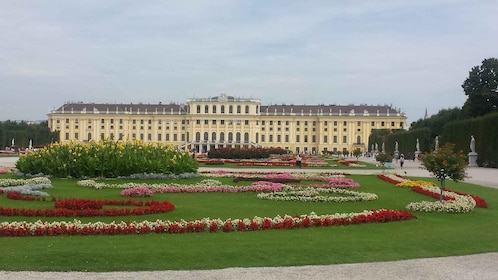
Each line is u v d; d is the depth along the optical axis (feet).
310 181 129.39
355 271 40.14
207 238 51.72
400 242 51.11
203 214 68.64
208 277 37.88
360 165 233.35
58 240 49.78
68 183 112.06
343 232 56.75
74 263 40.96
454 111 370.32
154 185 107.24
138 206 74.08
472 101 310.65
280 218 61.57
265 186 102.89
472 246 49.83
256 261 42.45
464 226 62.85
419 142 332.19
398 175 148.87
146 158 129.18
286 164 223.92
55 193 91.56
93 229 53.47
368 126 599.57
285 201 85.92
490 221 67.67
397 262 43.24
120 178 123.95
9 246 46.65
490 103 304.09
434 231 58.44
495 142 221.05
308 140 612.70
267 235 53.88
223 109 601.62
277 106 637.71
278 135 613.52
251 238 51.98
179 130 613.52
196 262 41.83
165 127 614.34
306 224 59.57
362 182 130.72
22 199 78.02
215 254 44.34
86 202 70.28
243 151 278.87
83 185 106.11
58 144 131.54
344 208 77.92
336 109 623.36
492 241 52.44
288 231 56.70
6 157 290.35
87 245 47.34
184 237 52.16
